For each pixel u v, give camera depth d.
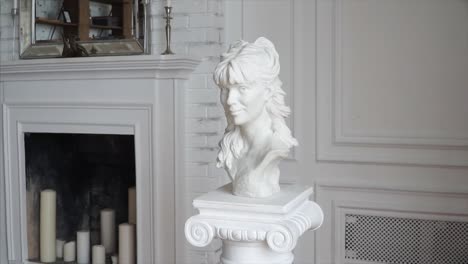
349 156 2.85
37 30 3.27
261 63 1.67
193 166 2.98
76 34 3.17
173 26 3.00
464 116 2.65
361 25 2.81
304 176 2.95
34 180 3.46
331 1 2.84
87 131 3.14
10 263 3.41
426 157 2.72
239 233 1.63
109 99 3.04
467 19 2.63
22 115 3.31
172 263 2.97
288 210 1.66
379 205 2.82
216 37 2.97
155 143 2.95
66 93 3.15
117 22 3.07
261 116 1.73
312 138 2.92
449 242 2.74
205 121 2.95
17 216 3.39
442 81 2.69
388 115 2.78
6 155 3.37
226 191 1.84
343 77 2.85
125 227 3.19
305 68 2.91
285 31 2.94
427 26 2.70
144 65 2.86
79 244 3.37
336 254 2.92
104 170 3.43
